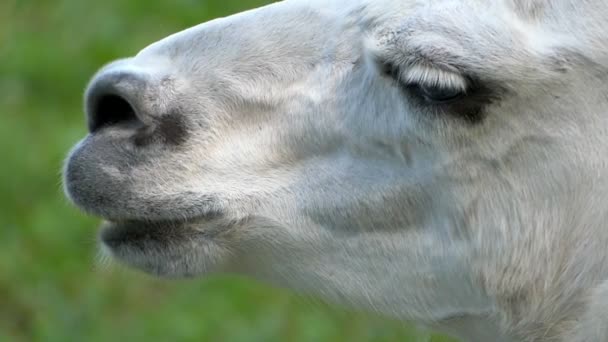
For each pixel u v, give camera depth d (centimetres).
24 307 1462
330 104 834
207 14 1848
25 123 1711
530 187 802
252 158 845
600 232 801
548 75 779
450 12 780
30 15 1939
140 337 1412
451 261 835
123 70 848
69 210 1548
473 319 860
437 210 827
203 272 858
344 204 839
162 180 836
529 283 825
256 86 847
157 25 1859
